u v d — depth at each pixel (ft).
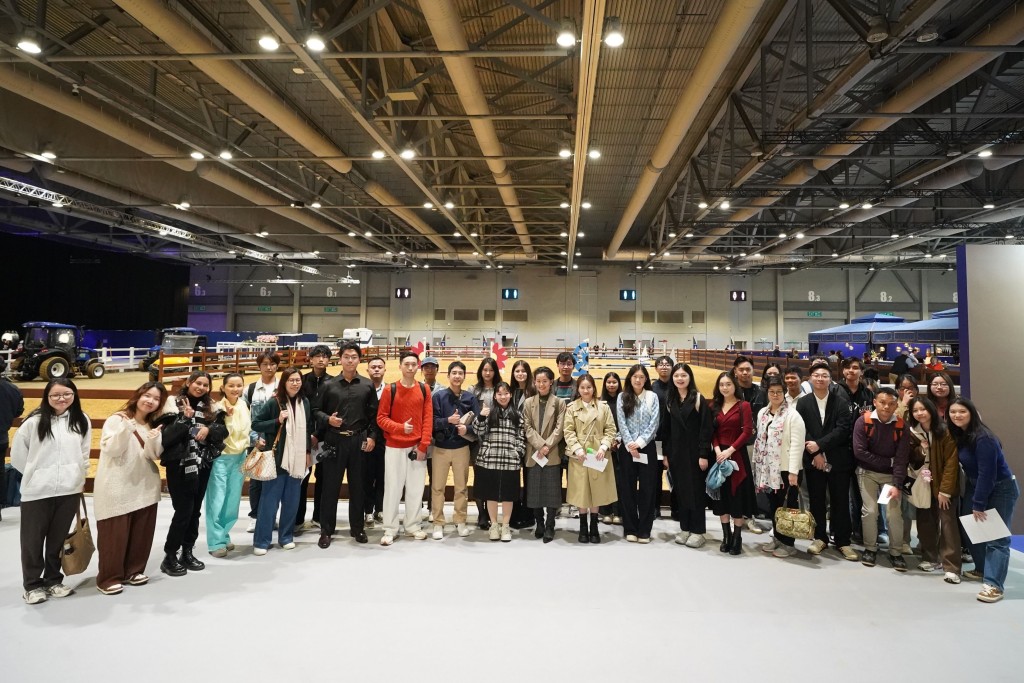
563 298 106.83
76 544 10.28
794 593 10.59
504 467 13.44
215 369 42.06
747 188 43.42
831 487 12.74
